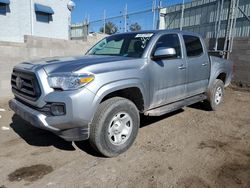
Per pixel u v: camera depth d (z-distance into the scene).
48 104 3.26
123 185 3.01
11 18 14.98
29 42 8.20
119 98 3.70
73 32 19.25
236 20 10.40
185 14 12.81
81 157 3.69
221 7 10.67
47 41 8.41
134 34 4.82
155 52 4.11
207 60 5.79
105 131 3.50
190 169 3.39
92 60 3.71
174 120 5.50
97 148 3.54
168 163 3.55
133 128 3.89
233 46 10.20
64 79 3.17
